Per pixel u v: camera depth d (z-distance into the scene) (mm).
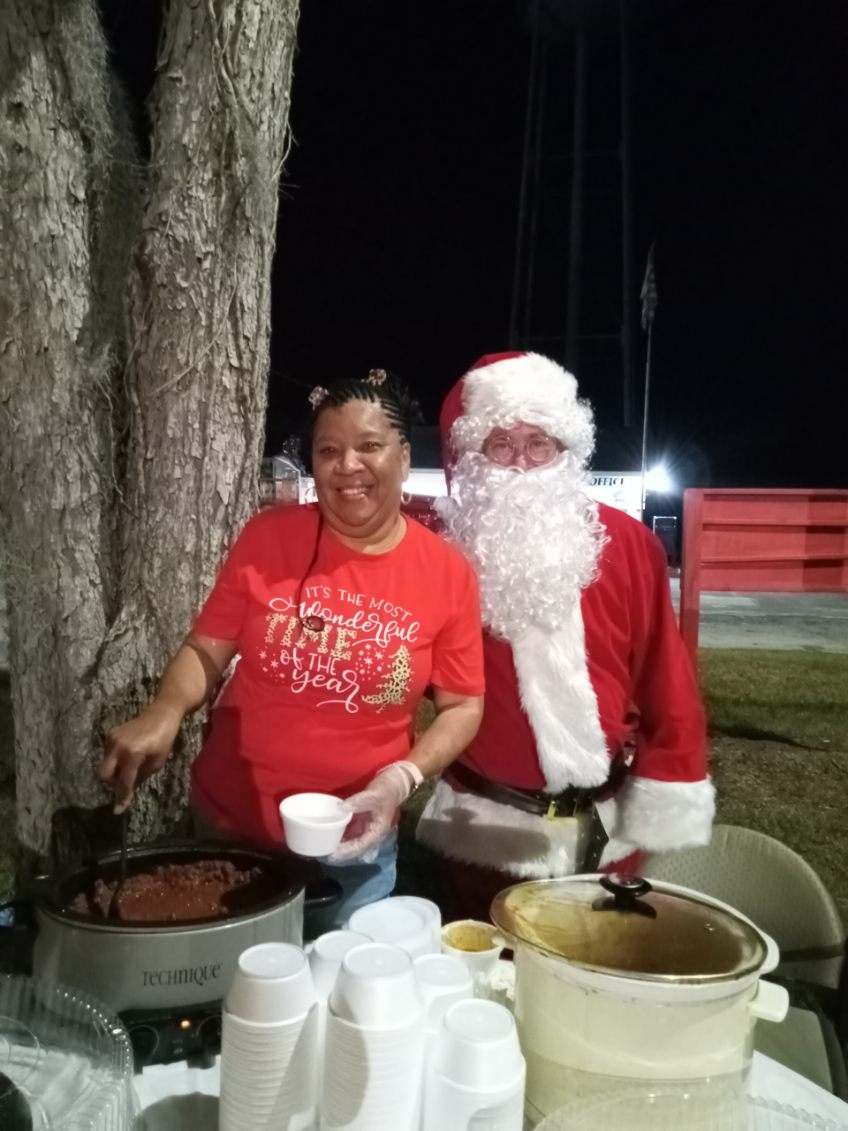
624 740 1930
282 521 1567
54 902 1056
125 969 990
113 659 1851
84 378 1835
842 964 1612
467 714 1568
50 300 1781
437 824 1923
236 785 1592
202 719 1911
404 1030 790
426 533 1593
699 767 1853
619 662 1850
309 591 1515
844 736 5844
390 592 1519
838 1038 1514
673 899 1053
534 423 1857
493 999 1122
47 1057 907
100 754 1862
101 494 1890
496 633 1811
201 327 1813
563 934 969
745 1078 949
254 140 1791
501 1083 792
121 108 1921
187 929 992
